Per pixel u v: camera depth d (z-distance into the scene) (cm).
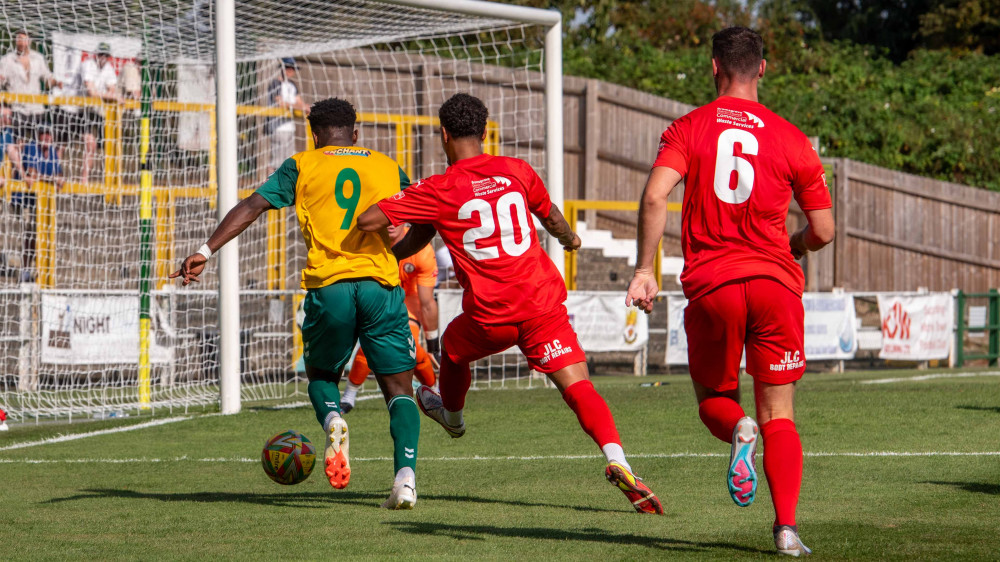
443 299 4719
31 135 5112
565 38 10400
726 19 11306
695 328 1393
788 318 1362
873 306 7581
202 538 1495
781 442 1348
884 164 8900
